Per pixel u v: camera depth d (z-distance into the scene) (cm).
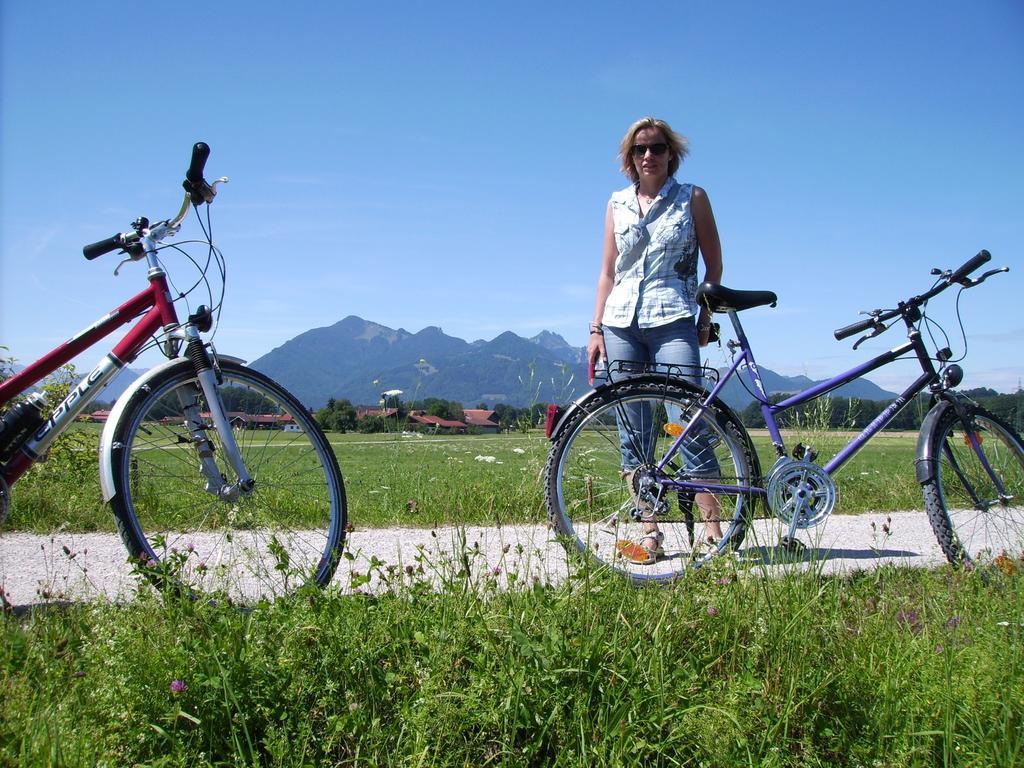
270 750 206
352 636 244
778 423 421
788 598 282
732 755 216
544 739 220
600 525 392
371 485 759
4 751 194
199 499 341
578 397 404
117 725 211
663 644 252
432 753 214
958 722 229
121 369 335
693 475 402
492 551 431
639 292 445
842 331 441
